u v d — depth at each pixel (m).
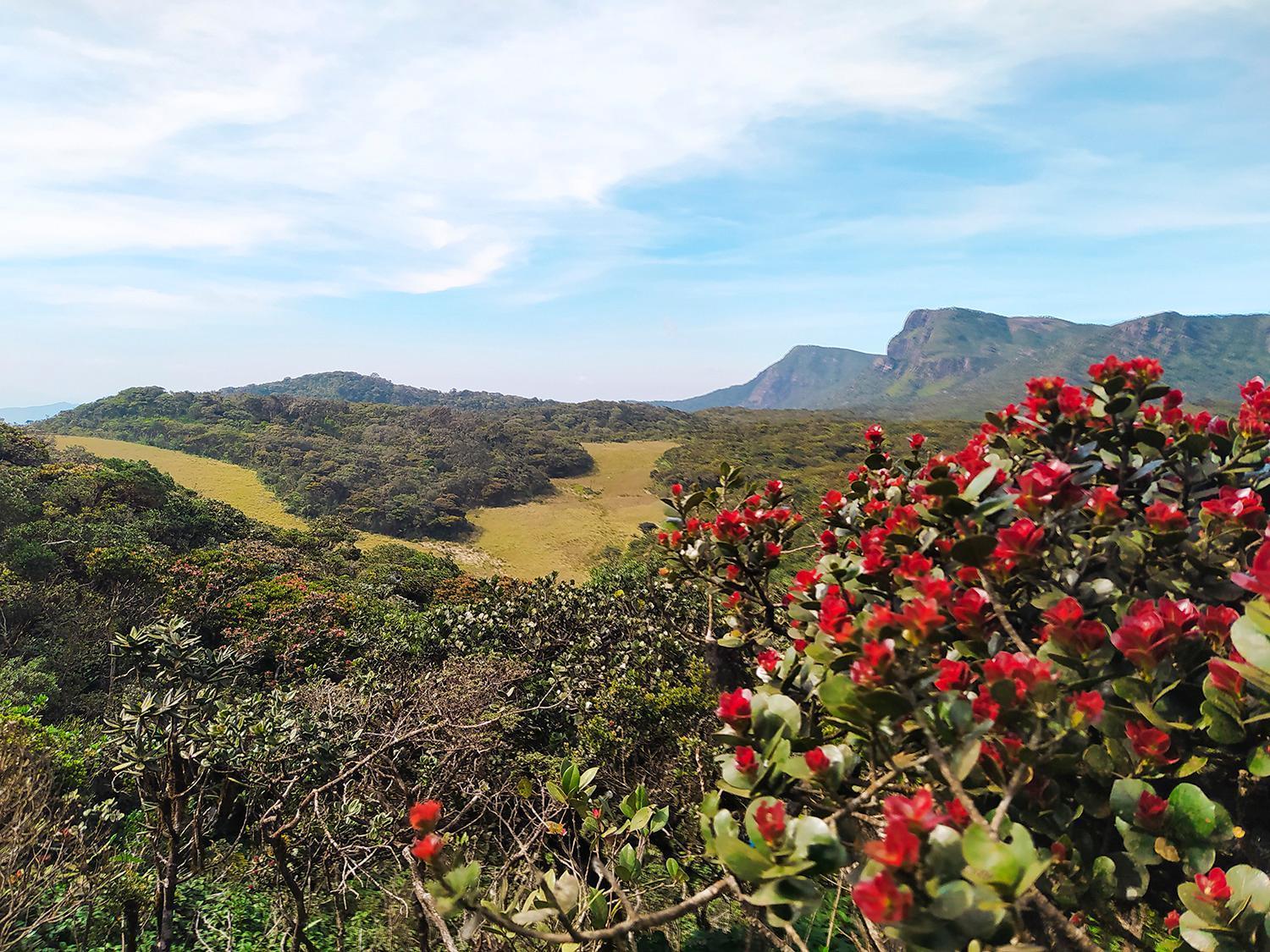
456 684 7.62
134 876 6.33
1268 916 1.12
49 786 6.39
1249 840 1.39
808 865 1.07
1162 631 1.41
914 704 1.17
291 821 5.39
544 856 4.82
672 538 3.23
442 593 29.28
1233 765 1.42
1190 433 2.04
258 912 6.61
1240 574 1.29
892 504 2.66
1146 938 1.33
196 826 5.94
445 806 6.41
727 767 1.42
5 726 6.64
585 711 8.59
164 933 4.90
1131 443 2.19
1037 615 1.85
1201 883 1.20
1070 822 1.39
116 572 18.75
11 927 5.18
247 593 19.44
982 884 0.92
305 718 6.07
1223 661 1.36
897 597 2.07
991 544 1.66
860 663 1.20
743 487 3.29
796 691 1.95
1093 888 1.33
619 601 12.17
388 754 6.33
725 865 1.13
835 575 2.19
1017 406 2.56
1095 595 1.75
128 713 4.94
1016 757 1.17
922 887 0.91
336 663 13.07
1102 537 1.79
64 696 11.93
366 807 6.53
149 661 5.28
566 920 1.40
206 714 5.91
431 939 5.41
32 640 13.28
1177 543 1.75
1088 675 1.49
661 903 5.45
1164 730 1.39
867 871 1.02
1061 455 2.25
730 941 5.20
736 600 3.03
